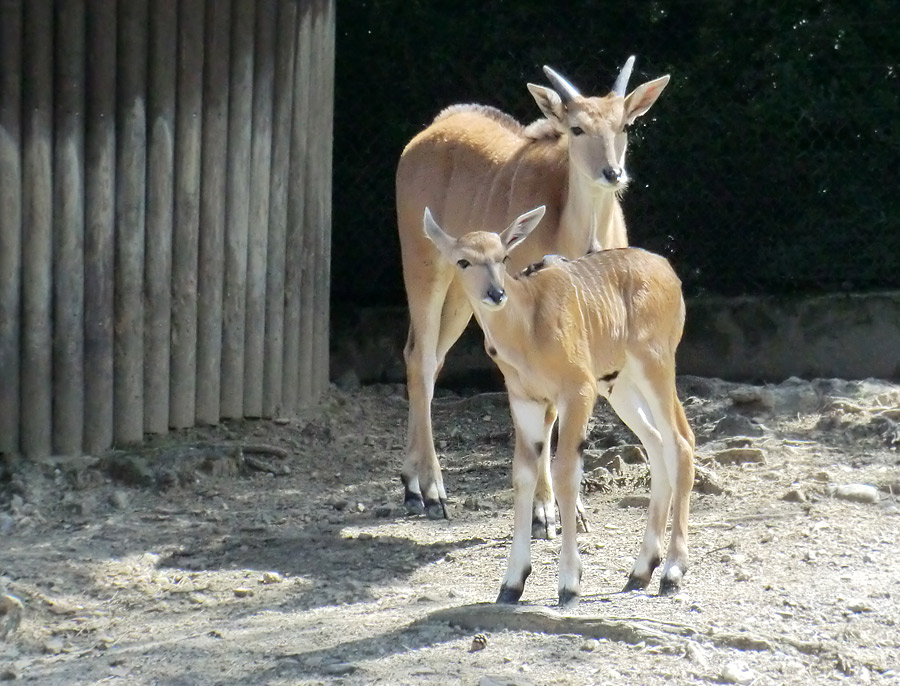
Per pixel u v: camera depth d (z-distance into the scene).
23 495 22.88
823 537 18.83
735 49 29.62
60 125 23.75
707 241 30.28
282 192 27.39
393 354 31.14
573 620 15.23
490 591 17.73
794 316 29.86
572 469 16.12
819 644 14.58
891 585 16.61
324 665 14.66
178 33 25.08
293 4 27.19
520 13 30.12
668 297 17.36
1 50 23.14
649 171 30.12
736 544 18.67
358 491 24.22
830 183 29.81
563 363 16.11
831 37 29.44
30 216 23.62
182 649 15.77
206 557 20.27
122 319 24.77
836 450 24.20
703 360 30.28
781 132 29.75
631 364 17.14
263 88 26.69
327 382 29.59
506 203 22.67
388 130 30.91
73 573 19.33
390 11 30.41
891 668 14.13
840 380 28.83
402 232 24.61
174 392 25.86
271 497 23.70
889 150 29.59
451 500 23.48
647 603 16.11
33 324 23.81
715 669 14.00
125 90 24.41
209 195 25.91
